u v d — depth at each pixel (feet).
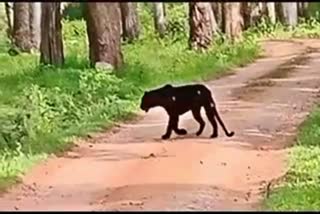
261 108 70.08
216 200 41.55
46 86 75.61
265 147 54.39
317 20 169.07
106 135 61.11
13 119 57.67
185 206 40.24
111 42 89.81
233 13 130.72
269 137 57.77
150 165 49.78
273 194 41.65
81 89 73.15
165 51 116.57
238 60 105.40
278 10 169.37
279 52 118.21
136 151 54.39
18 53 119.85
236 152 52.80
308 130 57.88
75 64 91.91
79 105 69.21
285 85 83.46
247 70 98.84
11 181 46.06
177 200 41.45
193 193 42.75
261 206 40.11
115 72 88.48
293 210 38.63
